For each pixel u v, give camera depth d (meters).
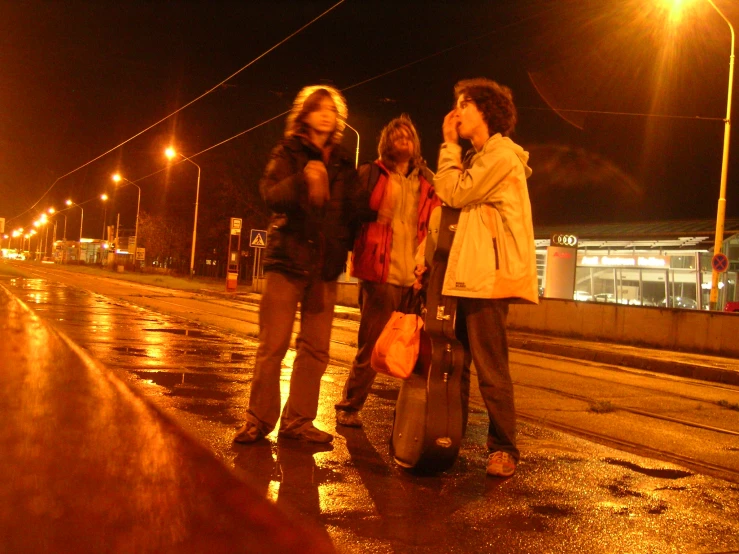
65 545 1.83
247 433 4.89
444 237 4.58
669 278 34.12
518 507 4.03
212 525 1.94
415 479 4.41
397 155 5.47
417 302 4.99
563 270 30.86
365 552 3.23
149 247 70.00
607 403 8.25
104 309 17.19
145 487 2.21
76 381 3.88
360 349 5.60
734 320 17.17
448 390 4.43
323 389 7.47
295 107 4.99
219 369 8.41
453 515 3.81
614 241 36.69
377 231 5.35
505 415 4.58
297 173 4.66
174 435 2.81
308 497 3.91
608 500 4.28
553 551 3.41
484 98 4.62
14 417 3.04
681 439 6.80
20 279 31.31
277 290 4.86
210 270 74.00
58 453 2.55
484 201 4.48
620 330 19.58
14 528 1.91
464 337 4.88
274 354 4.89
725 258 24.66
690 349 17.98
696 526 3.92
